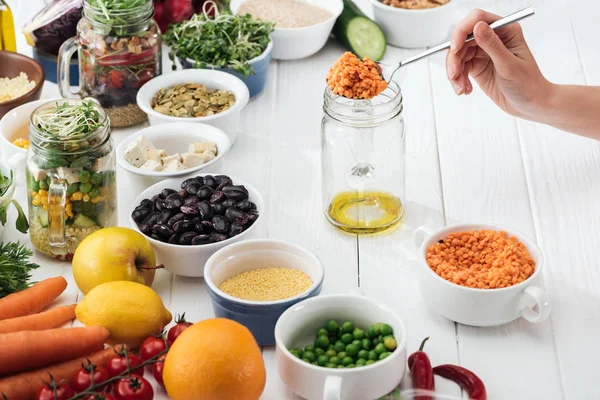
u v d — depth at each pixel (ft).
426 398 5.02
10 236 6.68
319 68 9.07
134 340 5.47
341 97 6.55
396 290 6.14
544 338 5.67
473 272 5.70
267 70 8.55
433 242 5.97
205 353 4.79
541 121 7.11
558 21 9.71
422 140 7.84
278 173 7.45
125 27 7.69
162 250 6.10
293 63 9.16
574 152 7.60
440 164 7.52
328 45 9.50
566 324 5.79
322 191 7.00
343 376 4.91
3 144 7.23
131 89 7.93
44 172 6.07
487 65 7.03
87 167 6.11
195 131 7.42
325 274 6.31
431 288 5.71
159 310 5.52
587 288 6.11
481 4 10.06
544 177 7.31
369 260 6.45
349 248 6.57
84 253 5.85
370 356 5.10
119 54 7.73
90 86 7.91
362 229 6.70
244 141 7.88
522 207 6.97
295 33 8.84
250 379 4.83
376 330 5.23
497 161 7.53
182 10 9.10
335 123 6.60
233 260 5.94
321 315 5.41
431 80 8.79
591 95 6.91
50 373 5.06
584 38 9.39
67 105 6.19
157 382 5.27
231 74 8.20
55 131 6.02
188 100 7.86
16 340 5.09
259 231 6.75
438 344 5.65
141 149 7.00
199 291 6.17
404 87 8.68
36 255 6.50
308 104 8.45
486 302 5.53
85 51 7.79
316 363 5.15
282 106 8.42
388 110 6.53
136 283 5.57
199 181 6.53
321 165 7.32
